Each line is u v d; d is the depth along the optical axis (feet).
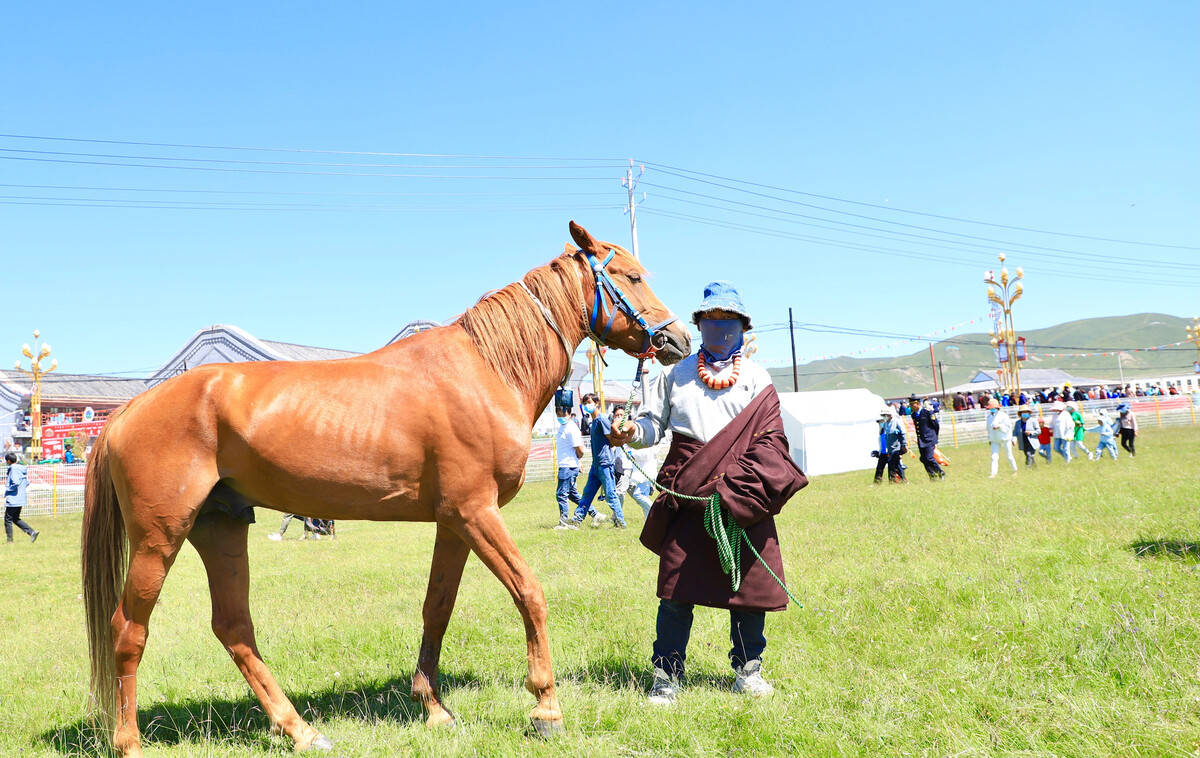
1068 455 69.92
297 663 16.02
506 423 11.64
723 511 12.25
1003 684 11.98
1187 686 10.92
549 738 11.08
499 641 17.19
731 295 13.06
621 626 17.28
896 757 9.82
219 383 10.98
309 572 28.86
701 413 12.94
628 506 51.13
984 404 130.93
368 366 11.66
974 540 24.72
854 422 81.71
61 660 17.39
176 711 13.50
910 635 15.12
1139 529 24.70
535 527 40.65
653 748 10.73
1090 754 9.28
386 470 11.24
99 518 11.14
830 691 12.42
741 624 12.92
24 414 152.76
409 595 22.95
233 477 11.09
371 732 11.72
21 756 11.39
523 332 12.31
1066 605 15.79
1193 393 155.12
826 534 28.91
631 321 13.28
